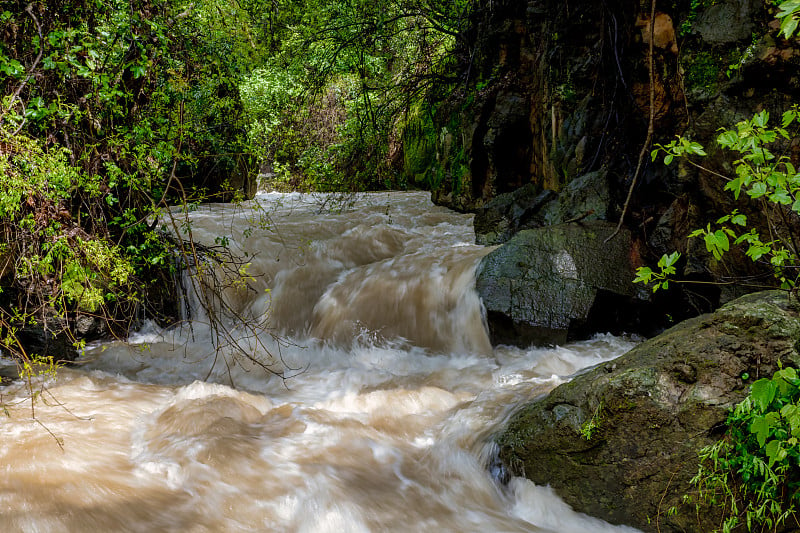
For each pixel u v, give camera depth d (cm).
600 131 752
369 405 468
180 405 445
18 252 461
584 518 321
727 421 289
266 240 854
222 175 1180
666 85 632
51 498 315
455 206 1070
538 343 588
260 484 344
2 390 472
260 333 687
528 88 942
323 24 1055
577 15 772
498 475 352
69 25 460
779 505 268
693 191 542
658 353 329
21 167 416
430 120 1293
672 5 612
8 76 434
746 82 479
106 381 516
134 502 320
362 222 979
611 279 597
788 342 304
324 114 1375
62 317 529
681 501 297
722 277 496
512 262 638
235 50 661
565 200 725
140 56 495
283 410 453
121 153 495
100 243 481
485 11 970
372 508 329
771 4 475
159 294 666
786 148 446
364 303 697
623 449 313
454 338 640
